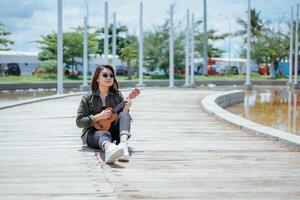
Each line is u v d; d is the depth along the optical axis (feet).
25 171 16.40
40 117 36.06
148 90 89.20
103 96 20.40
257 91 110.42
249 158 19.11
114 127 19.90
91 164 17.58
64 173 16.12
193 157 19.25
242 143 23.20
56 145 22.11
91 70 178.70
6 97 85.15
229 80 149.48
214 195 13.50
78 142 23.06
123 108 19.98
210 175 15.94
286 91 111.34
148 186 14.46
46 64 161.99
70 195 13.42
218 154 19.99
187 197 13.29
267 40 210.18
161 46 171.63
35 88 114.01
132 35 182.39
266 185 14.64
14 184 14.58
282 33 208.33
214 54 245.65
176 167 17.21
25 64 169.89
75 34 164.96
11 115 37.60
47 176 15.66
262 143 23.20
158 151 20.65
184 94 73.82
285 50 206.80
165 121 34.12
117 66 189.26
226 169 16.93
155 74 176.55
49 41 162.09
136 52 174.19
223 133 27.20
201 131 28.14
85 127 20.02
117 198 13.16
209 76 185.37
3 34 162.09
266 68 225.56
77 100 57.41
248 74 116.16
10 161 18.17
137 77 173.17
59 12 70.08
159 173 16.20
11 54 166.71
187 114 40.06
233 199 13.12
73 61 168.35
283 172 16.47
